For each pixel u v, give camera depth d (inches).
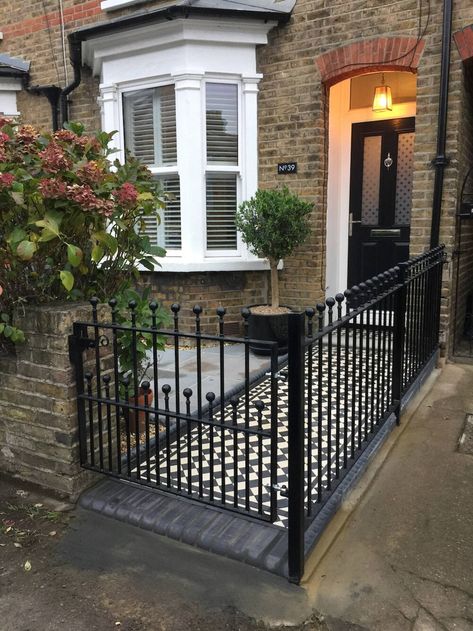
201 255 227.0
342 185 248.8
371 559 93.4
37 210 109.3
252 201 203.6
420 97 190.7
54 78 272.7
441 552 94.9
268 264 228.8
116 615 81.6
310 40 209.0
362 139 244.8
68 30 264.1
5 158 106.1
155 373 103.7
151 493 112.3
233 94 224.8
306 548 92.0
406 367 154.8
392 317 142.3
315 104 212.4
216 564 92.4
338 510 107.9
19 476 119.4
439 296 191.5
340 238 252.4
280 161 223.0
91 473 116.0
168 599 84.6
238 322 233.6
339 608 82.0
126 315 131.1
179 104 219.0
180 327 231.0
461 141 193.2
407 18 189.8
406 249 241.9
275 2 215.3
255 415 152.2
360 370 115.9
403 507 109.3
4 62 271.4
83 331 109.3
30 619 81.0
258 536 96.4
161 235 238.1
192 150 220.4
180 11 200.8
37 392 112.9
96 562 93.6
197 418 99.7
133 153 239.8
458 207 196.9
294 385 83.4
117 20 212.5
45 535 101.4
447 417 153.0
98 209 106.3
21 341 111.7
